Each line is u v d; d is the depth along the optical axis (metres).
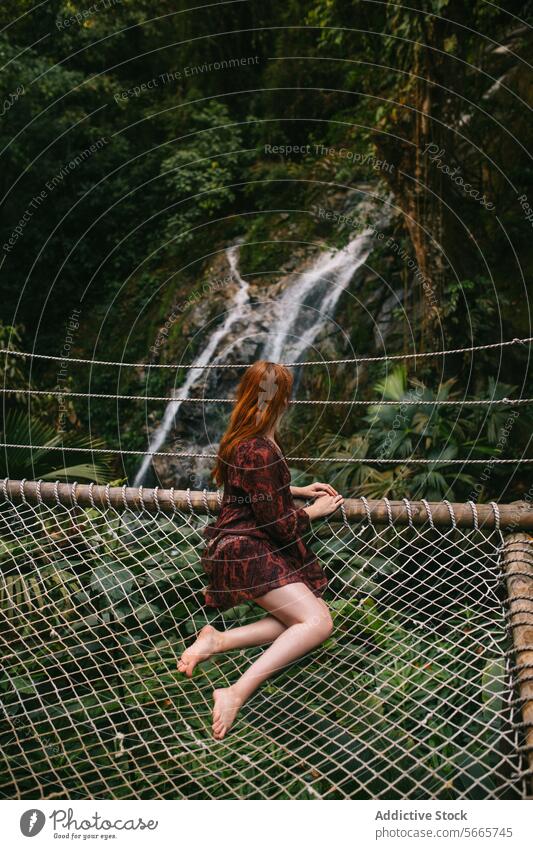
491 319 7.29
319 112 11.69
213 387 10.05
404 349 8.03
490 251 7.83
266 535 2.67
